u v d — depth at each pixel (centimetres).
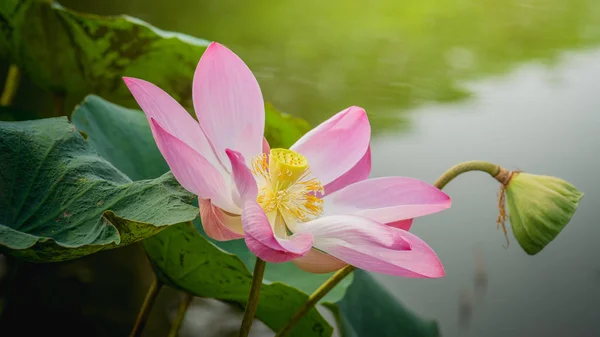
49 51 168
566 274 246
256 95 140
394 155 281
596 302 234
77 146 141
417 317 177
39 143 140
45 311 188
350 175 143
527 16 432
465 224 262
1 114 159
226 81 139
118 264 203
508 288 235
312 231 134
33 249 130
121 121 159
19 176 138
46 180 138
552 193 143
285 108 278
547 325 224
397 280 244
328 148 143
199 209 134
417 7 430
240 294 147
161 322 200
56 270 194
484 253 250
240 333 134
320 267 137
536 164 281
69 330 189
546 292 239
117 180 141
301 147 143
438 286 238
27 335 186
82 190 137
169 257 146
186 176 131
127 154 157
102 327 192
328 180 143
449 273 242
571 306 232
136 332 150
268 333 208
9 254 132
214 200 134
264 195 141
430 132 294
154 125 130
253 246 129
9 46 169
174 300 208
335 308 157
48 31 166
